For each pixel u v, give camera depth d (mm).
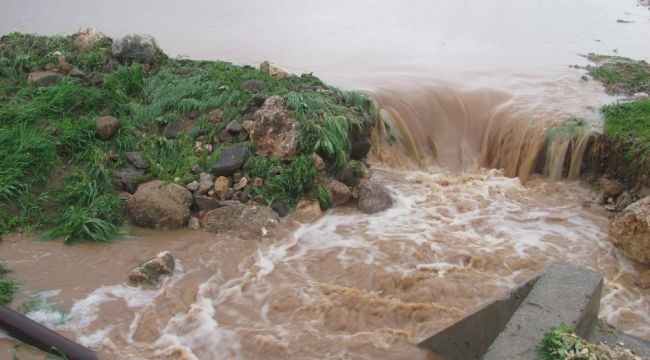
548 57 14180
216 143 9711
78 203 8586
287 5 18750
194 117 10156
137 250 7988
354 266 7750
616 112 10406
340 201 9203
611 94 11820
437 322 6777
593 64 13688
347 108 10367
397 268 7711
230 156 9258
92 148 9398
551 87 12148
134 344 6375
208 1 18938
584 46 15117
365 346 6375
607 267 7973
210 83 10781
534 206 9406
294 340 6457
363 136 10109
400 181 10055
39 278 7312
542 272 5582
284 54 13992
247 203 8867
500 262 7906
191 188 8945
